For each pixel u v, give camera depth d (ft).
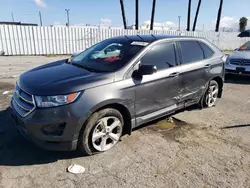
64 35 53.67
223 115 15.89
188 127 13.84
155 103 12.42
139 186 8.57
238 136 12.82
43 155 10.37
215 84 17.33
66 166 9.66
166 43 13.29
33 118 9.14
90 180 8.84
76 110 9.30
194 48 15.20
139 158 10.40
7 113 14.80
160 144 11.69
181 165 9.96
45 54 52.65
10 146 11.00
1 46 48.01
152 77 11.87
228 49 82.12
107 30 58.23
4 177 8.84
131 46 12.48
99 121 10.25
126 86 10.75
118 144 11.53
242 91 22.59
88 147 10.18
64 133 9.35
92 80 9.93
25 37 50.03
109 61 11.75
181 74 13.60
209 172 9.52
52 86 9.40
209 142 12.07
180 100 14.08
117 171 9.43
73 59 13.74
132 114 11.40
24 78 10.90
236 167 9.92
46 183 8.59
